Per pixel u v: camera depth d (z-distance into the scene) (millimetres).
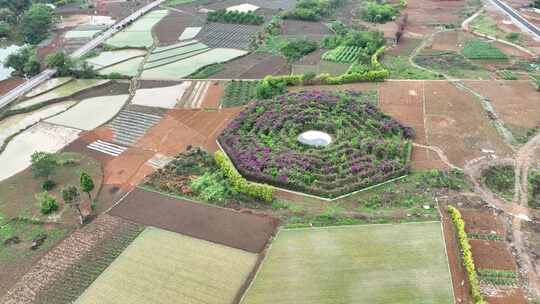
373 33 80438
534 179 44500
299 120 54156
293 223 39500
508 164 46938
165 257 36656
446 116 56312
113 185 46375
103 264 36469
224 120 57750
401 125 53031
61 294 34031
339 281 33531
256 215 40781
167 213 41750
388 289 32750
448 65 71000
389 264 34844
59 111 62906
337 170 45562
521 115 56031
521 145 50188
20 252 38406
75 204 40688
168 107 62062
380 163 46094
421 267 34469
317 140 50625
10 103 64312
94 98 66062
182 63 76688
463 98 60438
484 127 53719
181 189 44500
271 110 56969
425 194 42719
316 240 37469
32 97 66375
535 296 32156
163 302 32625
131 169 48875
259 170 45812
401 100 60406
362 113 55625
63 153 52281
